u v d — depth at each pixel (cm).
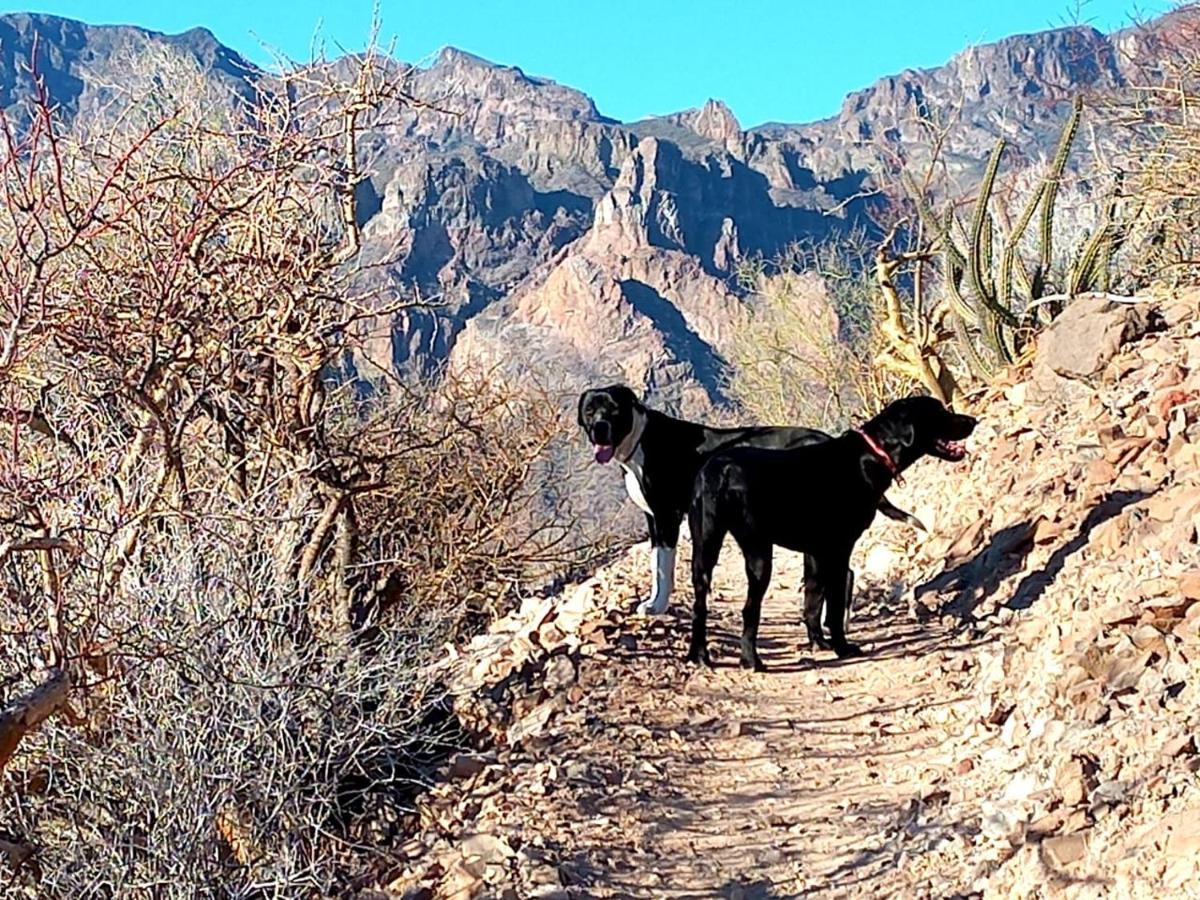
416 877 406
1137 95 987
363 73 606
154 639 417
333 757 441
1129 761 366
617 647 536
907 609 571
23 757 415
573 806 430
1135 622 419
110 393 516
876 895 370
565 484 1138
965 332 813
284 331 618
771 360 1535
